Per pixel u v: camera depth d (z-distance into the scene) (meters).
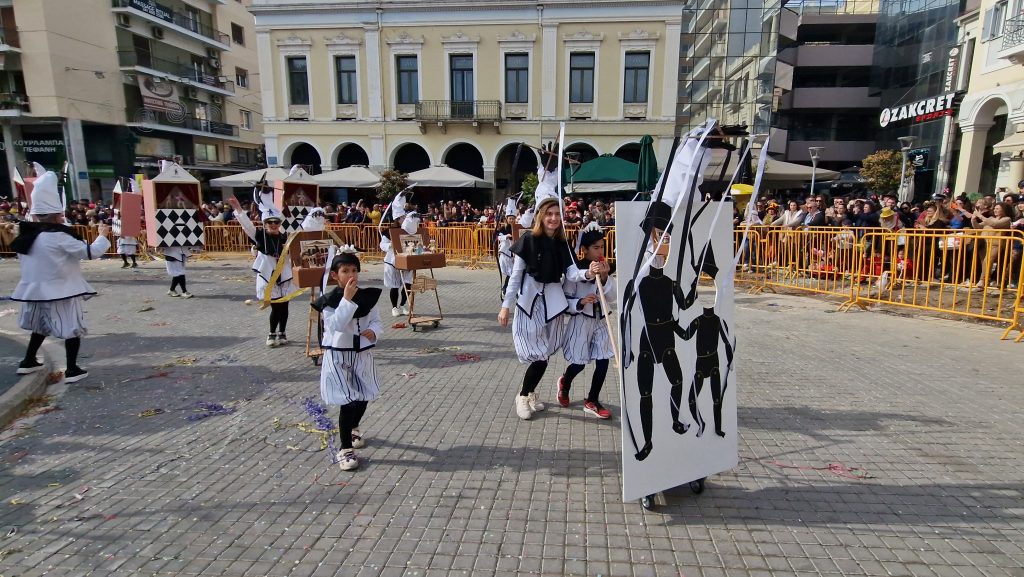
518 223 6.37
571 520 3.02
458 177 20.09
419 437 4.09
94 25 27.42
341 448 3.66
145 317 8.59
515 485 3.40
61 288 5.29
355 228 17.03
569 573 2.59
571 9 22.50
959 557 2.66
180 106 31.72
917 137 23.39
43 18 25.09
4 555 2.75
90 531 2.95
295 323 8.14
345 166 25.92
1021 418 4.26
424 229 8.08
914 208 11.85
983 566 2.59
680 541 2.83
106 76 28.11
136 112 29.72
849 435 4.01
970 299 7.43
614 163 15.10
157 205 9.70
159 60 31.02
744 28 23.58
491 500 3.23
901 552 2.71
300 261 6.21
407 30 23.36
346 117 24.50
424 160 25.94
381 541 2.85
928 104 22.22
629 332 2.93
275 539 2.87
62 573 2.62
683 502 3.19
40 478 3.53
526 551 2.76
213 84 34.69
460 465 3.66
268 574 2.60
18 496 3.31
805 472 3.50
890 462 3.61
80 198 27.06
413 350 6.51
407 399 4.87
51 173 5.35
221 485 3.42
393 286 8.27
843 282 9.23
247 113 38.53
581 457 3.76
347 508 3.15
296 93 24.61
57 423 4.41
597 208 16.09
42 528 2.98
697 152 2.85
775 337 6.82
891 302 8.11
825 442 3.91
